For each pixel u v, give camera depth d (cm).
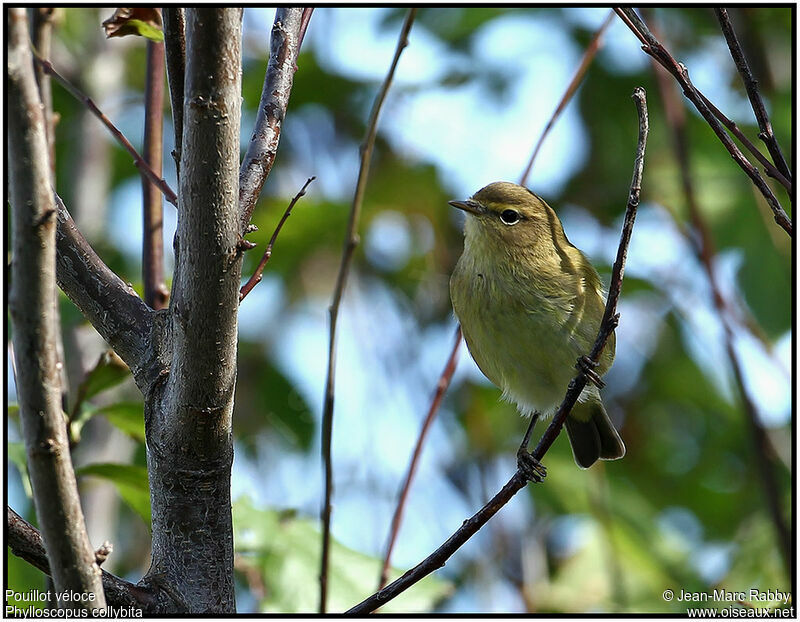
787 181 623
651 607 1242
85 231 1267
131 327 666
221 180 562
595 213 1446
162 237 848
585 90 1450
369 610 650
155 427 639
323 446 784
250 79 1349
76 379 1094
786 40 1337
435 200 1381
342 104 1410
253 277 656
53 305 493
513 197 1019
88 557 512
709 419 1497
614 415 1476
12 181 481
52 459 498
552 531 1366
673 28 1424
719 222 1262
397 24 1408
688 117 1343
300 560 971
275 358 1367
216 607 642
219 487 642
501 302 988
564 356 979
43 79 779
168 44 628
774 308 1214
